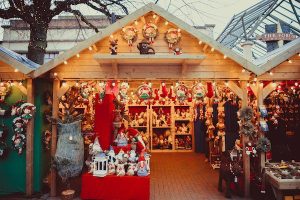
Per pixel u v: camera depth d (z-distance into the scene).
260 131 7.45
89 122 9.73
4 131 7.36
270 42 11.41
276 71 7.41
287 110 9.09
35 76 7.08
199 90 7.35
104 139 7.05
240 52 14.07
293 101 8.95
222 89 9.38
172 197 7.21
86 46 7.04
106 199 6.50
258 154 7.39
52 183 7.28
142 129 14.10
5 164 7.39
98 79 7.43
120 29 7.35
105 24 16.59
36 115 7.59
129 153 7.07
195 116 12.46
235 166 7.02
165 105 13.89
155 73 7.45
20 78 7.26
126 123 13.47
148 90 7.25
